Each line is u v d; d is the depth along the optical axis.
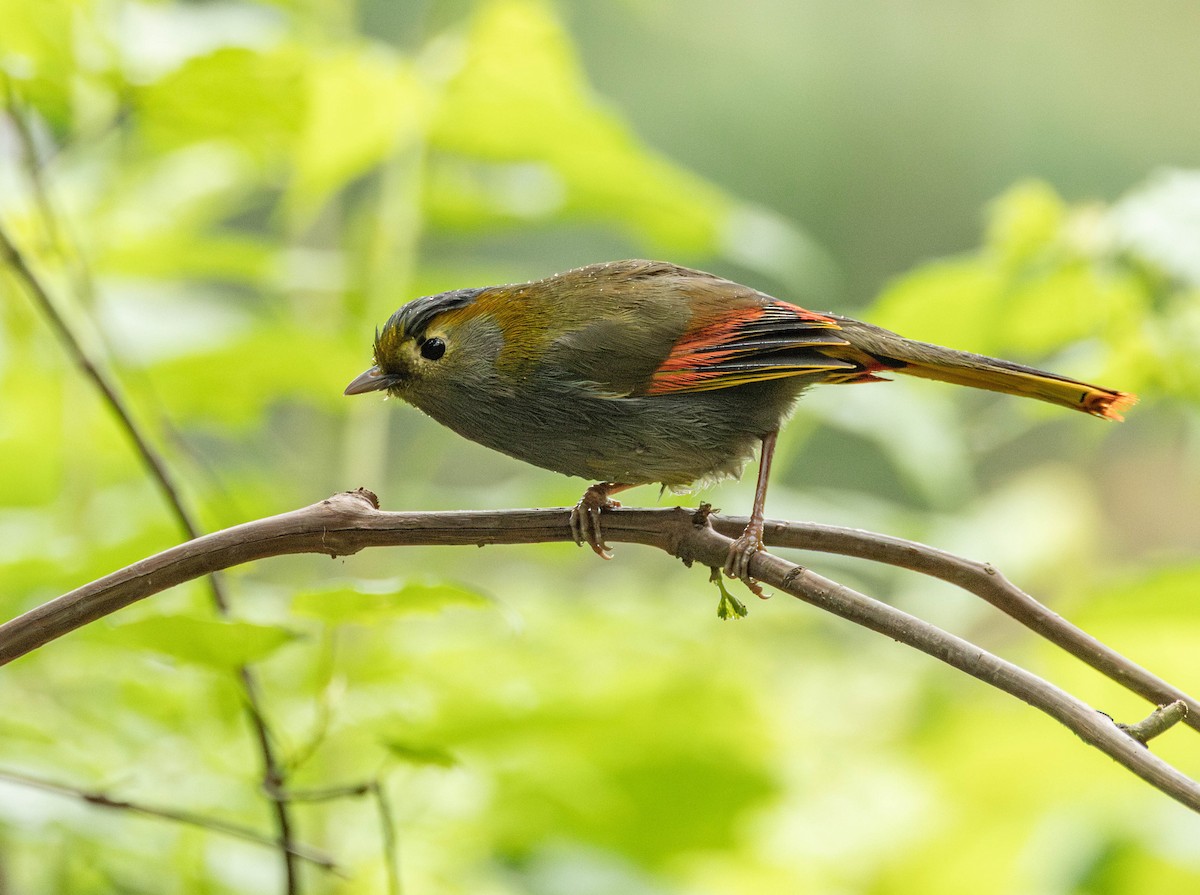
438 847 9.48
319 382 10.68
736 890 11.83
